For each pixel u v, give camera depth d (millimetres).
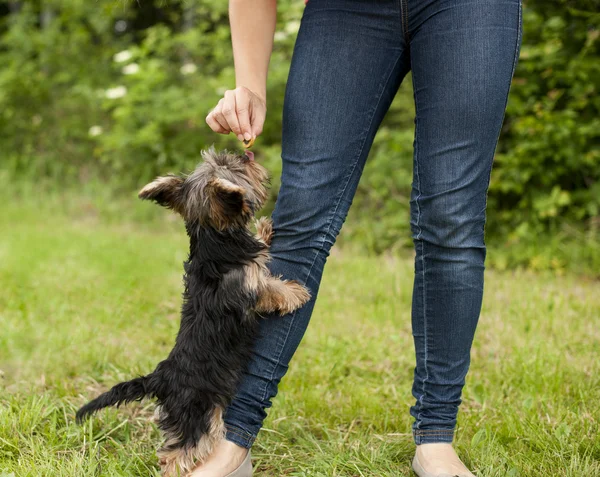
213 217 2309
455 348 2311
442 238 2232
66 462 2434
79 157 9211
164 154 7934
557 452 2447
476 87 2150
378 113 2344
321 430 2799
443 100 2186
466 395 3119
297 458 2549
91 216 8078
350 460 2475
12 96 9406
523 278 5293
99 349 3600
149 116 8133
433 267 2279
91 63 9641
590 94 5965
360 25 2277
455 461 2307
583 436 2566
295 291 2301
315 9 2332
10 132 9445
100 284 4887
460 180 2191
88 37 9953
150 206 7922
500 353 3580
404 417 2881
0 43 10195
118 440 2709
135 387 2332
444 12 2180
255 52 2443
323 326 4105
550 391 3043
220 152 2645
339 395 3152
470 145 2182
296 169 2295
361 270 5434
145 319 4215
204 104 7676
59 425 2801
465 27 2160
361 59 2279
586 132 5766
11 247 6059
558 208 6184
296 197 2281
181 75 8750
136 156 8359
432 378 2346
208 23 8484
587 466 2314
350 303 4602
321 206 2285
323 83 2277
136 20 10836
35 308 4277
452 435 2373
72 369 3400
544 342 3607
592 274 5480
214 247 2363
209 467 2254
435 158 2209
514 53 2223
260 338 2332
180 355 2326
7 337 3682
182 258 5824
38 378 3271
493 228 6375
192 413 2256
